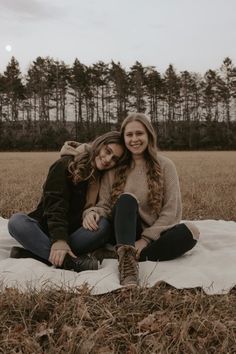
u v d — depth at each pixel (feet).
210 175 55.98
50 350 9.05
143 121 14.74
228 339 9.46
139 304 11.05
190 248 14.51
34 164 96.53
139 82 265.54
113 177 15.23
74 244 14.05
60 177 14.06
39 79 267.59
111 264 13.94
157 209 14.90
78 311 10.53
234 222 21.77
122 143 14.96
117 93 266.16
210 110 273.75
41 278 12.38
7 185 40.88
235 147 249.75
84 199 14.82
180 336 9.29
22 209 26.32
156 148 15.02
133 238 13.10
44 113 267.18
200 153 187.32
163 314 10.69
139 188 15.05
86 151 14.47
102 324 9.95
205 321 10.03
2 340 9.41
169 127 271.90
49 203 13.89
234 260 14.47
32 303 10.91
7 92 268.41
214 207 27.20
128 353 9.14
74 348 9.07
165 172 15.28
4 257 14.89
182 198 31.55
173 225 14.84
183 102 276.41
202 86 274.57
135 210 13.46
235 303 11.41
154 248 14.24
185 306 11.12
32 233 13.93
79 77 267.59
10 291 11.34
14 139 243.19
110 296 11.76
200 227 19.66
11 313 10.74
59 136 248.73
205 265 14.11
